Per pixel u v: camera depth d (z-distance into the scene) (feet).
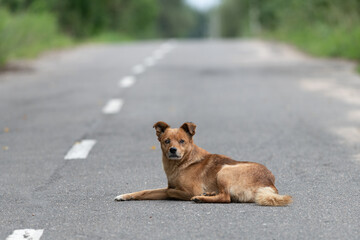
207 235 20.89
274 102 53.62
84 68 86.48
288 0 140.36
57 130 43.57
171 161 25.76
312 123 43.80
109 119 47.39
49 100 57.72
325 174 29.86
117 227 22.07
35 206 25.44
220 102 54.44
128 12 239.09
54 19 139.03
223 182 24.70
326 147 36.17
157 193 25.86
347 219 22.41
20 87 67.41
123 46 132.05
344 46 94.63
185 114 48.75
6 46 89.40
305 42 114.32
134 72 79.41
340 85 62.95
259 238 20.48
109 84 68.23
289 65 83.87
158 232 21.38
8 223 23.13
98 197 26.58
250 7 202.28
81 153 36.04
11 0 110.42
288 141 38.17
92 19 177.78
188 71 79.25
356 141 37.45
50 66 90.27
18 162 34.47
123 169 31.94
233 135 40.37
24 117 49.21
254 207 23.97
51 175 31.12
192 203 24.93
